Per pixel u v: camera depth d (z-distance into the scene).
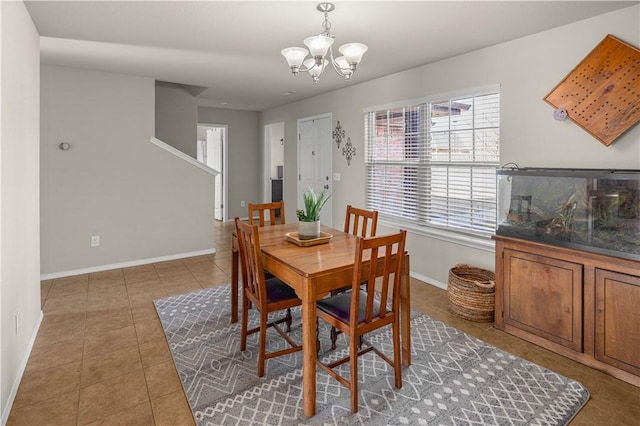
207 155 8.50
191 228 5.02
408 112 4.14
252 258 2.28
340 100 5.16
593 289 2.29
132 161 4.52
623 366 2.18
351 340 1.94
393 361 2.35
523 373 2.29
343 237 2.80
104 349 2.58
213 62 3.81
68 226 4.18
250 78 4.51
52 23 2.72
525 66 2.97
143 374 2.28
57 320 3.03
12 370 2.05
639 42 2.34
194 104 5.75
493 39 3.04
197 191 5.04
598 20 2.53
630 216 2.10
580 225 2.34
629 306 2.14
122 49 3.37
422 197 4.03
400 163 4.27
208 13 2.54
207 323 3.00
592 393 2.09
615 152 2.47
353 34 2.93
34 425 1.84
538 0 2.30
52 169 4.05
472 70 3.39
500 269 2.84
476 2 2.35
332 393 2.11
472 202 3.52
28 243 2.52
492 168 3.32
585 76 2.58
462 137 3.57
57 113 4.04
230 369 2.34
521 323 2.71
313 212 2.59
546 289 2.54
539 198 2.55
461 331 2.85
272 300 2.31
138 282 3.99
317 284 1.94
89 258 4.33
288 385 2.18
